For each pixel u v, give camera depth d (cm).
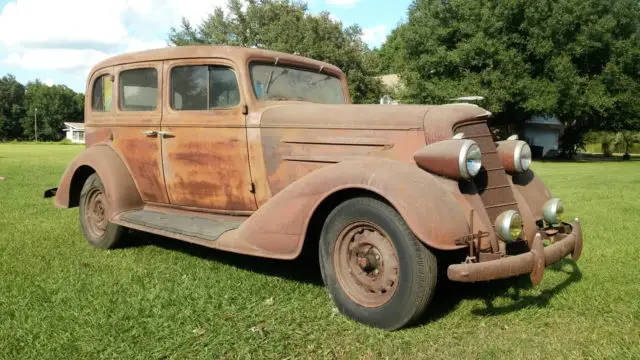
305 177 347
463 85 2508
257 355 273
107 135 513
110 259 460
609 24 2606
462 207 312
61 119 9106
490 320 322
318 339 293
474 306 346
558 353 275
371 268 316
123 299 352
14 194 868
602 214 692
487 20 2495
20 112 9112
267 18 3491
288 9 3481
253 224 358
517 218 318
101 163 493
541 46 2475
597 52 2744
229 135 416
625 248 490
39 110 8975
